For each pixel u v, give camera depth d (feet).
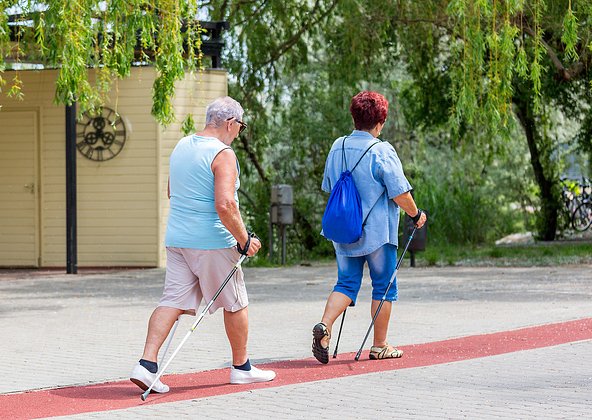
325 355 53.11
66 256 130.21
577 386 45.47
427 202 189.67
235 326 47.47
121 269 133.90
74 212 126.72
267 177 171.42
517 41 135.74
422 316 75.36
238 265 46.52
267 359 55.77
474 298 89.20
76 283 111.65
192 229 46.32
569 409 40.29
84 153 136.46
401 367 52.21
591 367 50.75
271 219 144.46
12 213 140.36
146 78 134.21
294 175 171.12
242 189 166.30
